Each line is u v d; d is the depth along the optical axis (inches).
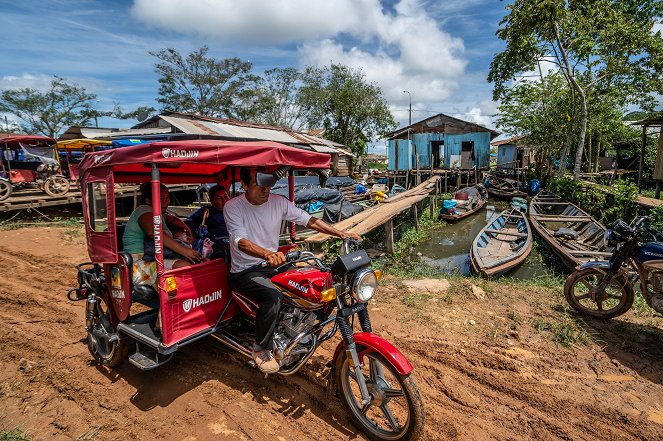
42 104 1471.5
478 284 221.3
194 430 111.5
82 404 123.8
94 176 123.3
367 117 1464.1
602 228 389.4
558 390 127.6
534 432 110.3
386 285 219.8
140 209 132.6
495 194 984.9
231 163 112.0
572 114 758.5
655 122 631.2
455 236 541.3
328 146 979.3
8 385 133.4
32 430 112.1
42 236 351.3
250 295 117.2
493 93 753.0
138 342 126.3
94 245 129.2
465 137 1087.6
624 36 621.6
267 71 1493.6
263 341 113.2
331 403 121.6
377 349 100.1
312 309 110.5
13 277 243.8
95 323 146.3
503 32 658.2
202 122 719.7
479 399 124.2
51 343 162.2
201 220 183.0
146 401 124.7
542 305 191.6
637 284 277.6
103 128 775.1
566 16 613.3
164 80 1381.6
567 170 1229.1
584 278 179.9
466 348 151.9
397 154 1123.9
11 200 432.8
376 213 430.3
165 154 102.4
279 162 122.6
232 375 137.7
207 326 125.0
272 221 124.6
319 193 476.7
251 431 110.7
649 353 149.5
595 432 109.9
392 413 116.7
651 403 121.7
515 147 1433.3
